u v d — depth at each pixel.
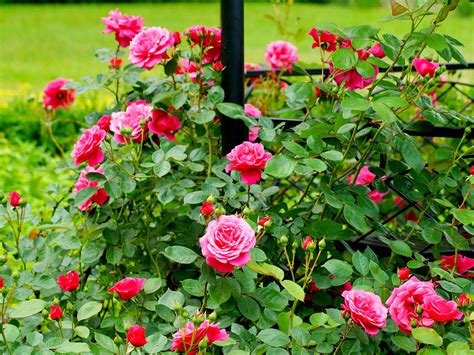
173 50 2.25
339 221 2.23
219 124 2.31
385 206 2.74
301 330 1.58
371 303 1.49
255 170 1.77
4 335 1.55
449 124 2.85
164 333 1.68
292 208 2.13
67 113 4.78
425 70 1.91
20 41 12.59
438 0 1.72
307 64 2.69
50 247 2.12
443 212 2.58
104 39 12.88
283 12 13.16
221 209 1.59
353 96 1.82
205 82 2.32
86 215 2.19
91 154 1.95
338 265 1.68
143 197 2.13
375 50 2.19
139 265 2.18
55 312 1.59
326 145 1.90
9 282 1.87
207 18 15.95
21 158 4.27
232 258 1.44
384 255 2.17
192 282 1.71
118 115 2.09
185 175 2.20
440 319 1.50
